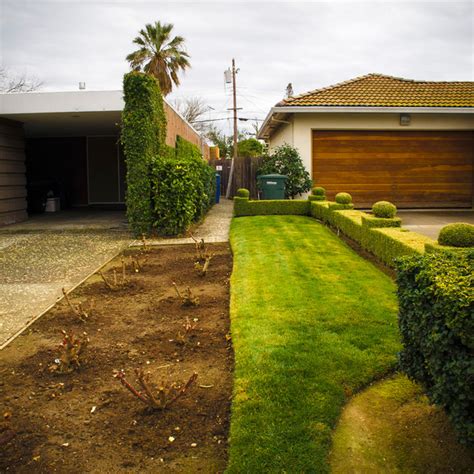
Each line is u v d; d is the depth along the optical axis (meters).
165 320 4.92
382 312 4.76
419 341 2.76
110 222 13.55
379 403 3.18
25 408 3.24
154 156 10.55
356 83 16.61
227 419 3.04
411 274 3.00
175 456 2.70
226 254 8.34
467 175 14.75
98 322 4.91
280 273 6.49
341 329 4.30
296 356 3.72
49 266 7.85
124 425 3.01
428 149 14.60
